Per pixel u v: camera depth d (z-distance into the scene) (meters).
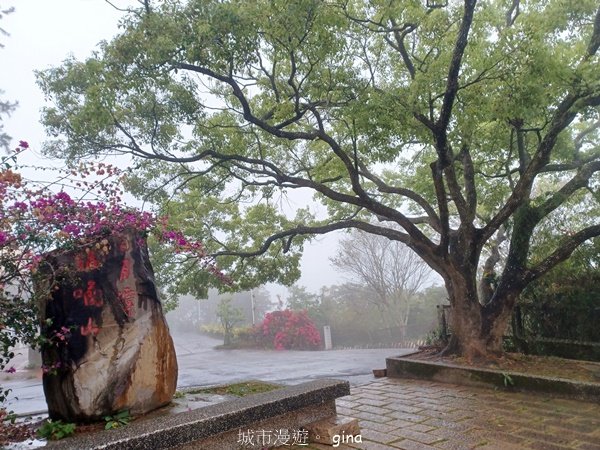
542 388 6.88
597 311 8.70
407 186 12.23
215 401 5.23
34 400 9.22
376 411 6.42
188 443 3.96
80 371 4.29
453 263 8.91
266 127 7.89
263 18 6.62
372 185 12.23
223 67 6.96
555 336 9.23
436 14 7.36
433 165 7.98
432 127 7.34
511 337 9.59
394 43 9.38
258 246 11.23
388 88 8.05
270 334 22.11
